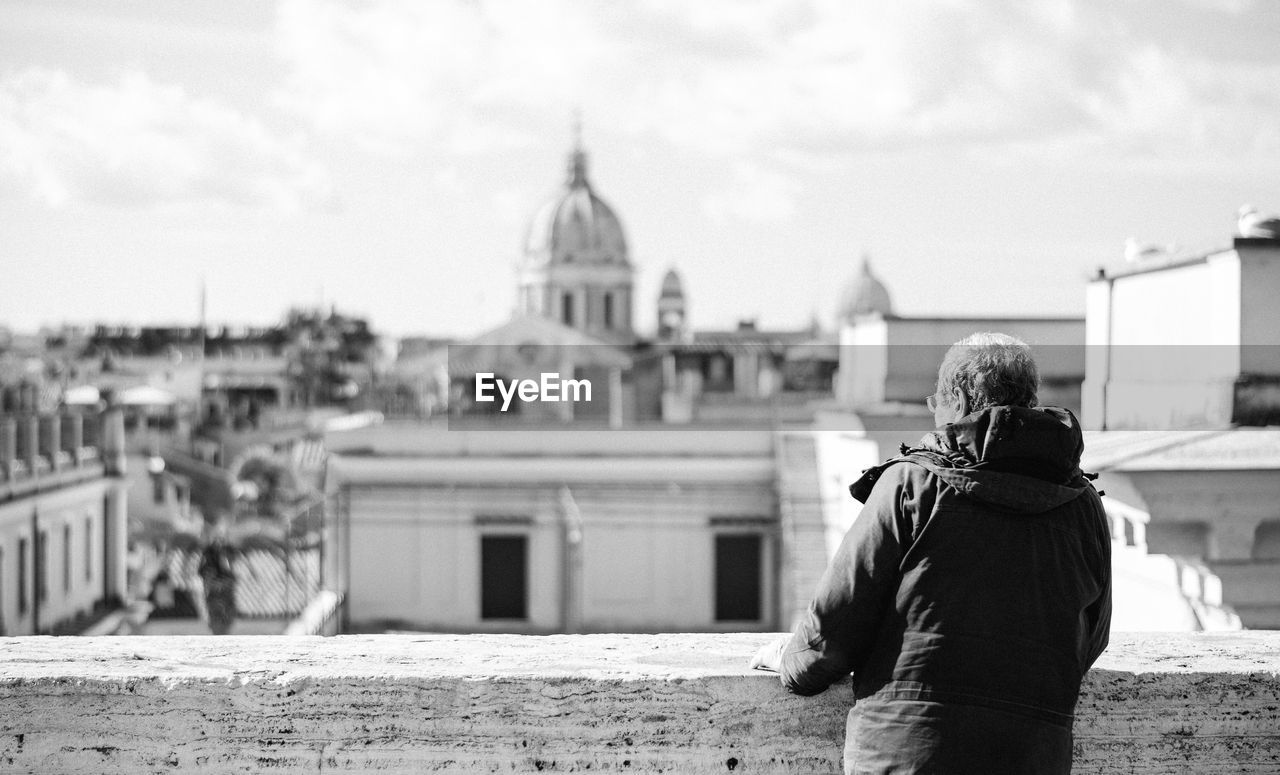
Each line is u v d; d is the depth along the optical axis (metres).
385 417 44.28
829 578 3.31
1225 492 9.59
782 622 28.05
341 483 31.81
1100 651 3.41
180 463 77.62
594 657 3.84
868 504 3.35
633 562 31.80
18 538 39.00
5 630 37.19
